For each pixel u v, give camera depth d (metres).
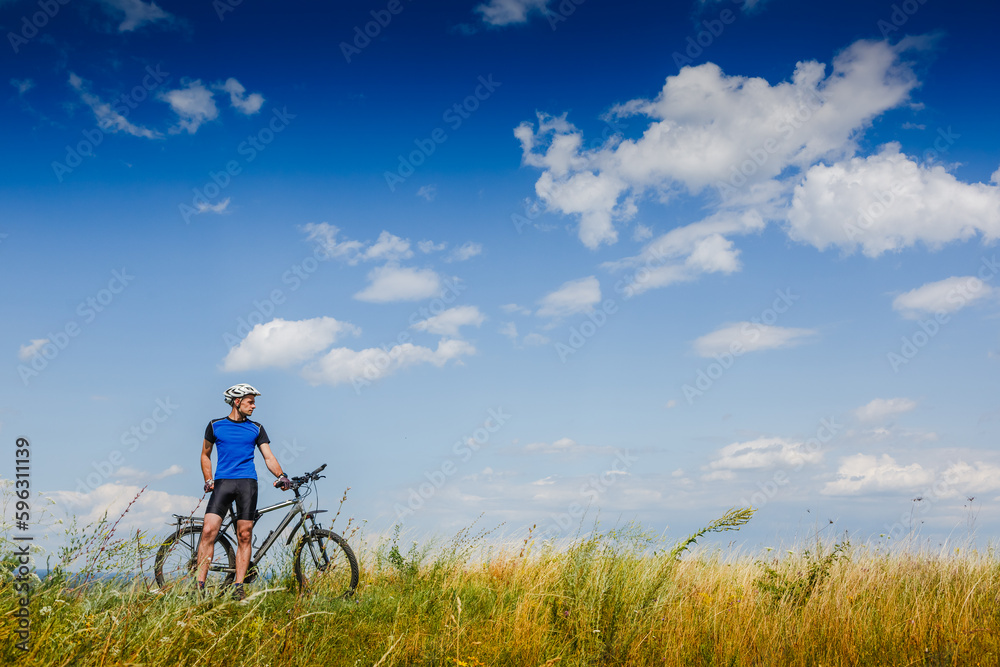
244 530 6.35
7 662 3.41
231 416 6.70
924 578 7.48
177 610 4.19
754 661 5.27
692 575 6.86
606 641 5.32
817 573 6.74
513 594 6.38
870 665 5.27
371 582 7.12
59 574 4.34
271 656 4.29
